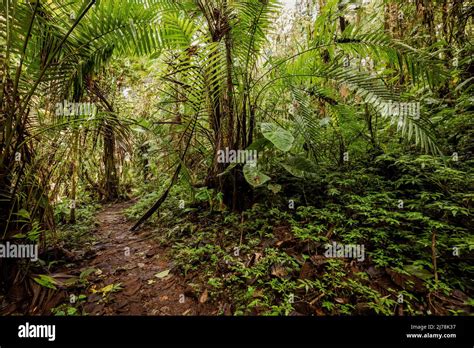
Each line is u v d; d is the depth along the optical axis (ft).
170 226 8.20
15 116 5.12
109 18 6.19
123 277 5.57
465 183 5.49
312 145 8.59
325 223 6.33
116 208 13.10
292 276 4.71
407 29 9.19
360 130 8.48
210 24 7.29
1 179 4.89
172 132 9.49
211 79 7.16
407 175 6.35
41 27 5.30
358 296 4.14
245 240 6.30
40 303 4.55
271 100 9.57
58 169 6.35
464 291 4.09
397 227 5.64
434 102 7.43
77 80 6.61
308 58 7.55
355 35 6.40
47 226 6.29
